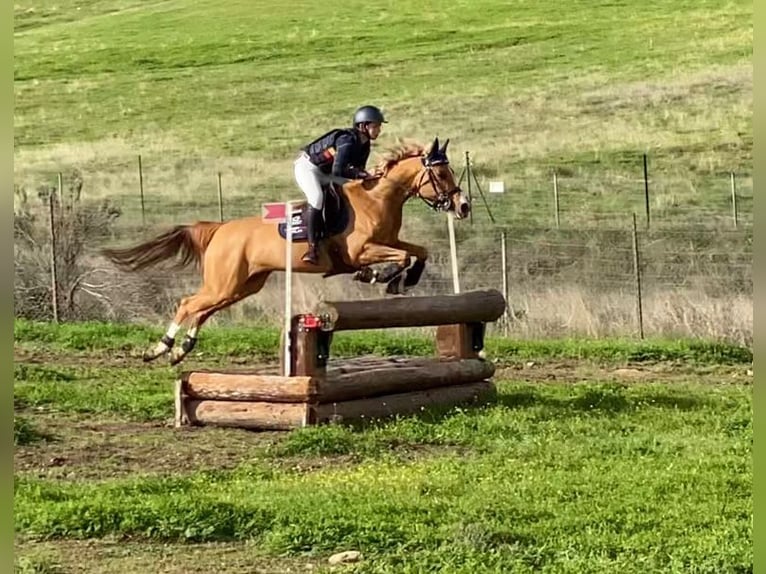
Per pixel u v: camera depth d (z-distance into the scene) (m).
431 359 15.99
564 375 19.16
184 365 19.97
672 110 45.78
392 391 15.00
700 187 38.41
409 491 10.87
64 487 10.95
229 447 13.48
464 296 15.79
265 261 15.78
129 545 9.30
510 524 9.72
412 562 8.62
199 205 39.62
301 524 9.49
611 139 43.53
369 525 9.50
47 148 46.97
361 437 13.41
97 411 15.78
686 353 20.59
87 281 26.95
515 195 38.03
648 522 9.79
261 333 22.45
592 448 13.05
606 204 37.06
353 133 15.39
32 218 27.59
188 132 48.09
